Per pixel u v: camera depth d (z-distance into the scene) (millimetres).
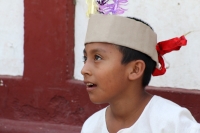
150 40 2836
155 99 2854
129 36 2752
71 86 5242
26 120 5523
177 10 4703
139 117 2820
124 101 2854
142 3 4828
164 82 4828
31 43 5359
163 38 4797
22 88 5484
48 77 5340
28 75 5434
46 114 5422
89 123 3119
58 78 5297
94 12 3098
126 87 2822
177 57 4738
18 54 5543
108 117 3025
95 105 5164
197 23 4641
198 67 4688
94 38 2758
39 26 5289
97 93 2773
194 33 4660
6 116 5637
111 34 2727
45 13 5238
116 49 2740
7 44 5578
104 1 3082
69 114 5312
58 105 5352
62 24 5191
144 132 2771
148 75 2893
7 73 5625
